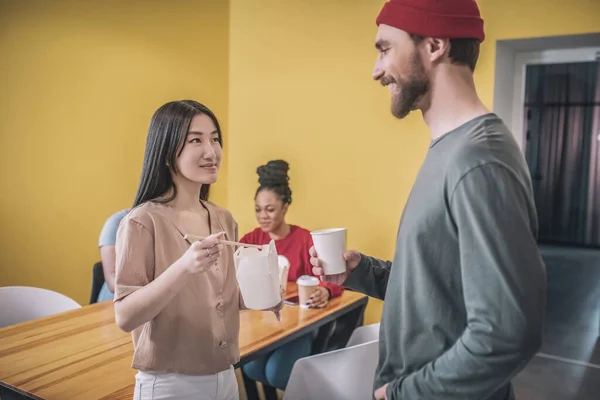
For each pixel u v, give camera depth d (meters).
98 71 3.40
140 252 1.39
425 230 1.00
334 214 3.07
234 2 3.33
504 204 0.90
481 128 0.97
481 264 0.90
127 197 3.60
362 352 1.82
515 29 2.55
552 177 7.07
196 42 3.55
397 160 2.84
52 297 2.41
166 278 1.27
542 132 6.97
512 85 2.90
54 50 3.30
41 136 3.33
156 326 1.40
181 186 1.50
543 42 2.63
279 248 2.74
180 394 1.41
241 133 3.39
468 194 0.92
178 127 1.43
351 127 2.97
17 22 3.23
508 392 1.13
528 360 0.90
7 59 3.23
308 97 3.10
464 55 1.03
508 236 0.89
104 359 1.75
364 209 2.96
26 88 3.28
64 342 1.90
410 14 1.02
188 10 3.53
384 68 1.08
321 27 3.02
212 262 1.26
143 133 3.58
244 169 3.40
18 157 3.30
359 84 2.92
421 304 1.02
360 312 2.52
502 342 0.88
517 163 0.94
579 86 6.57
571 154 6.88
